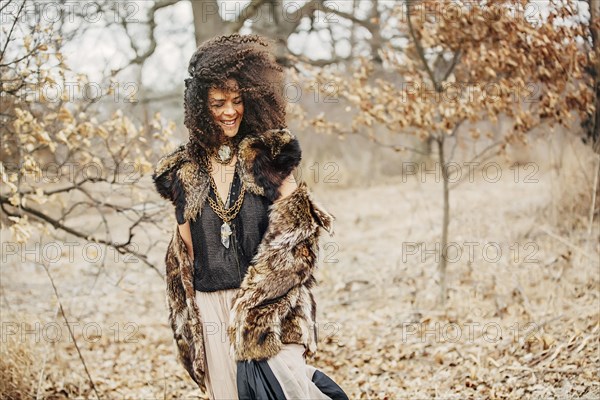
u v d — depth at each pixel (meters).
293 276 3.07
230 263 3.14
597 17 5.45
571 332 4.66
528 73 5.57
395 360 5.02
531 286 5.73
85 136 4.69
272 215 3.10
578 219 6.46
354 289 6.91
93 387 4.45
